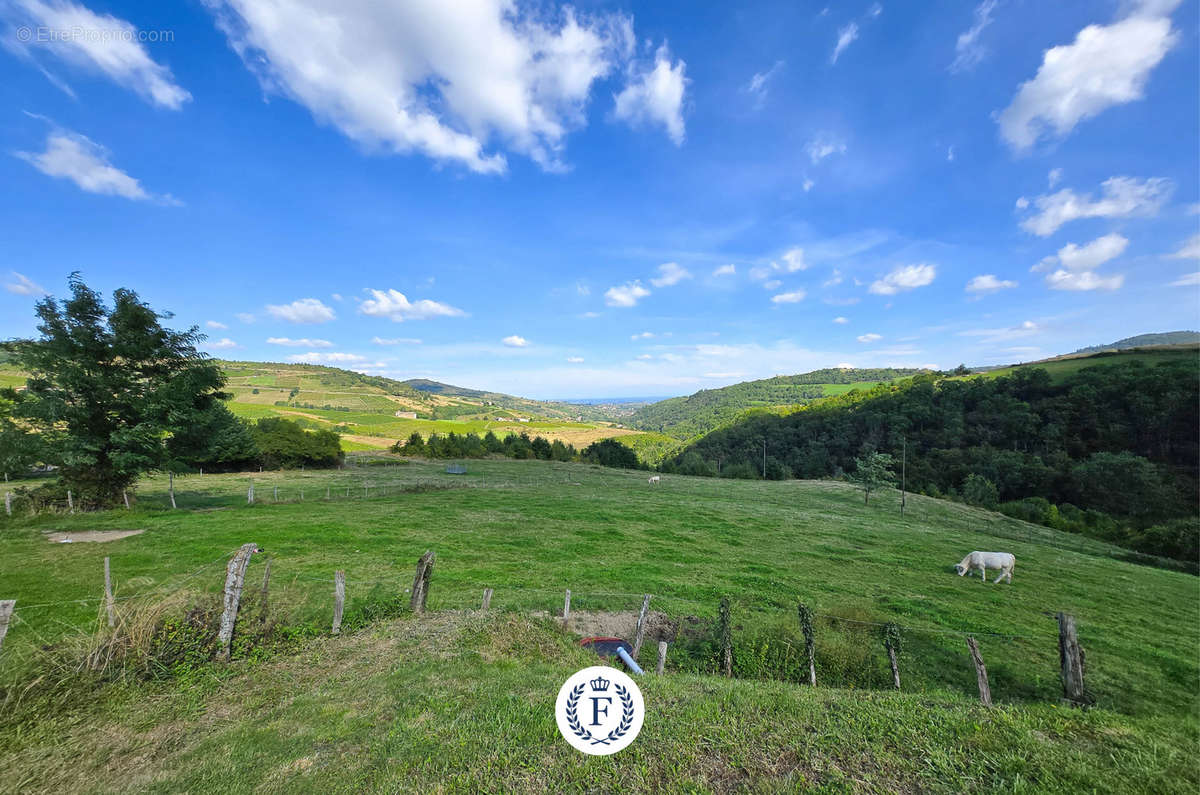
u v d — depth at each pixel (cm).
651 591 1567
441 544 2066
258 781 438
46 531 1827
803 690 706
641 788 409
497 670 716
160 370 2323
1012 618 1524
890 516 4000
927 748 471
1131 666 1184
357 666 715
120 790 428
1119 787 401
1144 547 3656
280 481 4469
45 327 2031
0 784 434
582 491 4450
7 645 709
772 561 2131
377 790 418
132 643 673
